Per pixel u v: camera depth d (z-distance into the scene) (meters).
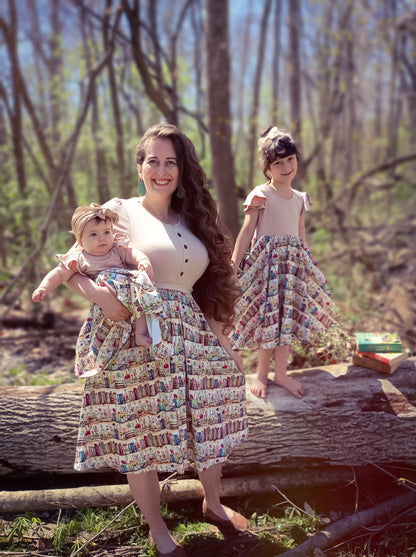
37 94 14.53
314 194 9.98
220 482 2.95
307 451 3.01
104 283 2.23
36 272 7.21
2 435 3.06
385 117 17.48
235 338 3.08
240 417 2.65
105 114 12.55
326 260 8.10
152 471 2.52
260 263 3.04
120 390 2.36
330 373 3.28
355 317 5.50
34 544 2.72
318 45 13.69
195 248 2.53
